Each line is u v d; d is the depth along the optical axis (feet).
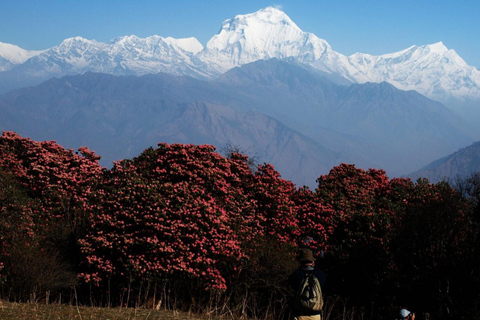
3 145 83.05
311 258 32.32
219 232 60.95
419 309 61.16
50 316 37.55
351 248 70.79
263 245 67.87
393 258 65.41
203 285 56.59
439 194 82.33
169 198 62.03
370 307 66.23
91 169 82.28
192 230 59.06
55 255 60.18
